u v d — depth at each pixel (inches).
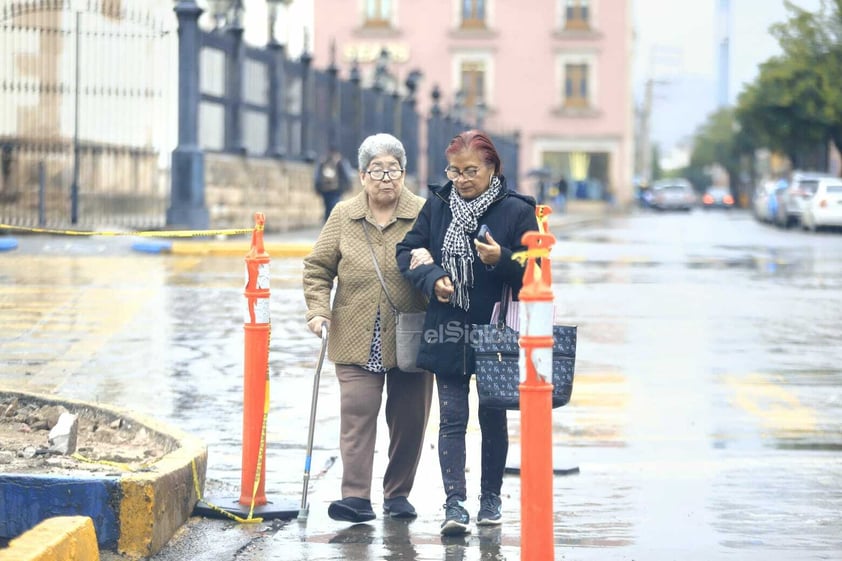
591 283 1627.7
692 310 1333.7
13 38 2267.5
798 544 506.9
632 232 3366.1
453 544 506.6
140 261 1808.6
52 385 863.1
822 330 1185.4
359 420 543.2
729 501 577.3
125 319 1183.6
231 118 2440.9
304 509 543.8
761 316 1289.4
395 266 540.1
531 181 5861.2
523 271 501.0
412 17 5890.8
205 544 503.2
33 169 2409.0
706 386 885.8
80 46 2613.2
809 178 3737.7
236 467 639.1
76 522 437.4
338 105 2947.8
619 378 914.7
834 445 703.1
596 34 5841.5
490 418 531.2
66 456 566.6
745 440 716.0
